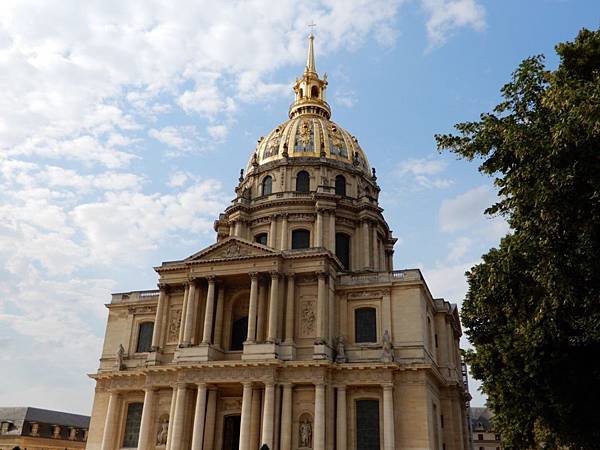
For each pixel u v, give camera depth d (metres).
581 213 28.88
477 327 59.25
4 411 129.25
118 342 83.25
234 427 74.00
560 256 30.50
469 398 99.56
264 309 73.38
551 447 51.41
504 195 36.12
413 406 67.06
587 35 36.16
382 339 70.81
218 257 76.56
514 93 34.84
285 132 104.88
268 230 94.31
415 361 68.38
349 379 68.81
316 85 117.62
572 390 41.25
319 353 68.25
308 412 67.75
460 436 77.19
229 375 69.12
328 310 72.25
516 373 47.12
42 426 127.06
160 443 71.88
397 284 73.12
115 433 76.12
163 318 78.31
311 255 73.50
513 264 36.25
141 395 77.62
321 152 100.50
